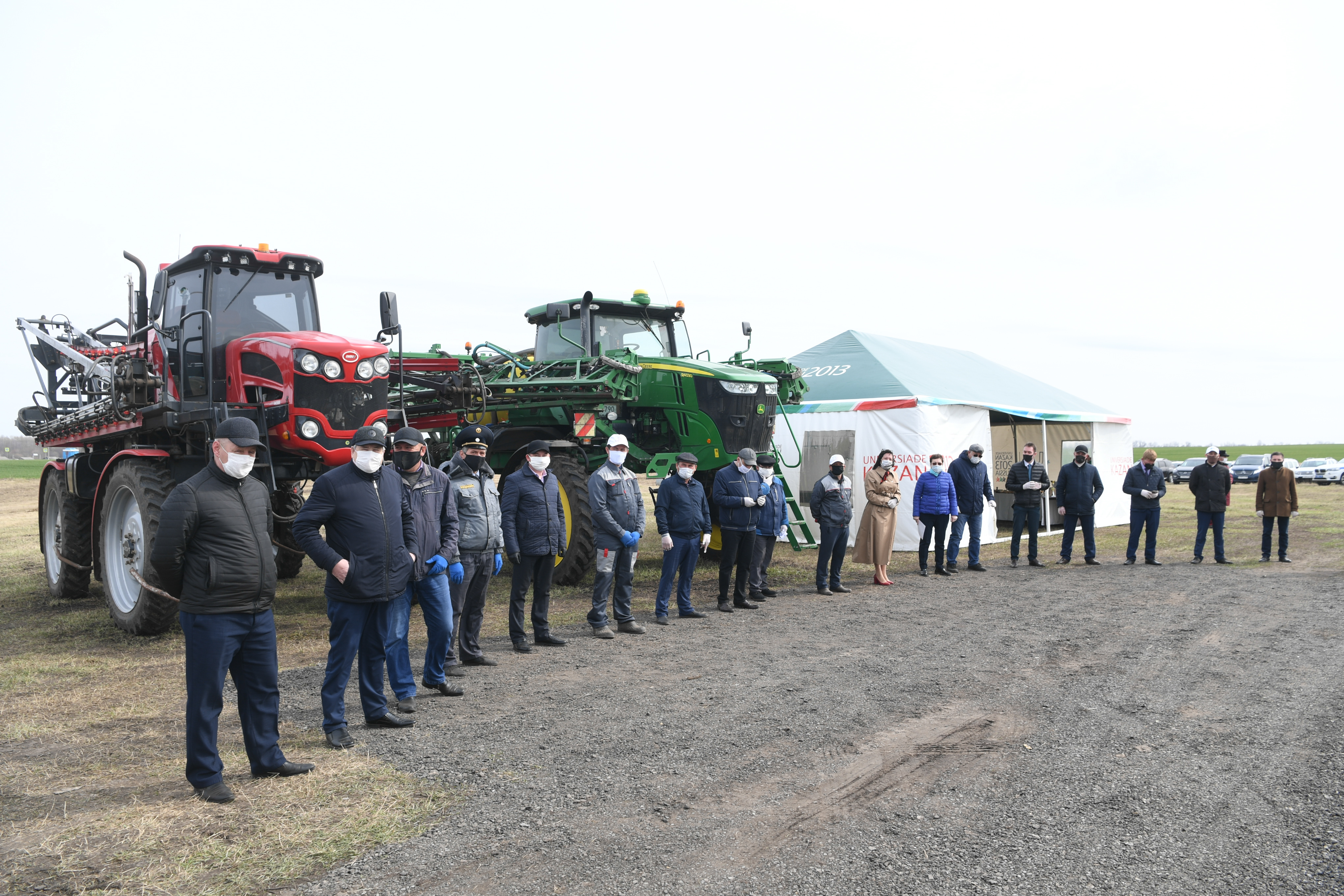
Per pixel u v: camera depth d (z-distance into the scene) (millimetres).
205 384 7027
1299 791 3666
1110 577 10289
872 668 5863
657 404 9852
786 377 10578
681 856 3068
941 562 10672
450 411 8938
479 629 6051
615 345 10258
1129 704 4973
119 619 6898
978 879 2898
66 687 5395
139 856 3053
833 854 3080
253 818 3381
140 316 7086
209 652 3549
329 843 3162
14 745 4305
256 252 7117
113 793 3656
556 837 3227
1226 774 3869
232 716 4832
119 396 6586
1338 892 2797
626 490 7055
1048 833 3254
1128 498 17672
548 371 9891
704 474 9922
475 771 3906
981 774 3875
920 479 10594
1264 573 10555
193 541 3574
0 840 3189
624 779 3822
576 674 5762
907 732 4477
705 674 5734
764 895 2793
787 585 9891
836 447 13375
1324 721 4625
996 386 15602
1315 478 34938
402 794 3635
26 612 8156
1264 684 5402
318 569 11266
